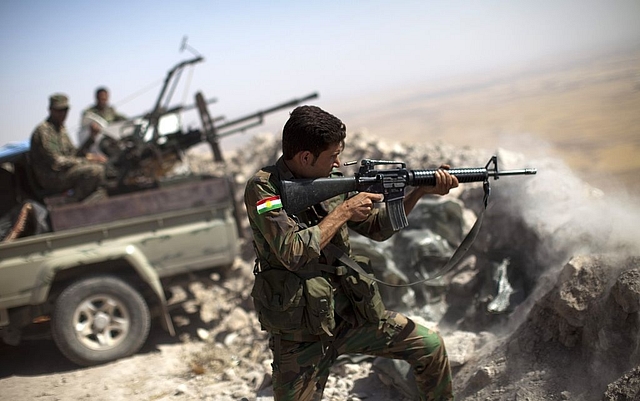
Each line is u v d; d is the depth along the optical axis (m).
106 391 4.54
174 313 6.12
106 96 8.61
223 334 5.48
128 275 5.35
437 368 2.89
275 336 2.76
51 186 6.02
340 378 3.98
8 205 6.04
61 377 4.91
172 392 4.42
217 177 6.14
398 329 2.85
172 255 5.46
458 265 4.78
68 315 4.99
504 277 4.20
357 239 4.48
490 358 3.41
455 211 4.91
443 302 4.61
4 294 4.98
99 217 5.36
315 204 2.76
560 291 3.19
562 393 2.94
